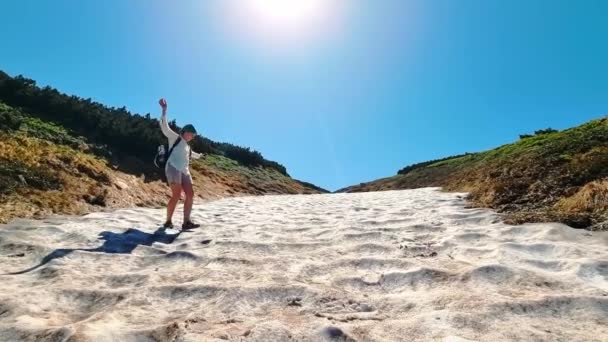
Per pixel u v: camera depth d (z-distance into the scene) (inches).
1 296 127.4
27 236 209.0
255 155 1096.2
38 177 322.3
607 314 110.6
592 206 221.9
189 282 146.6
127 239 222.7
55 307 124.9
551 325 106.5
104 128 545.0
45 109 534.3
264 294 134.0
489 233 209.5
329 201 516.4
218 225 281.7
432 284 141.3
